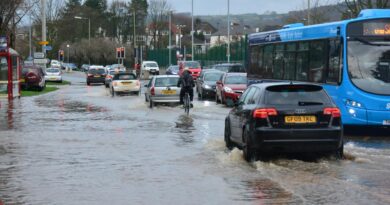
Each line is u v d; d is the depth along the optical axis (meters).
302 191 11.88
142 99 43.81
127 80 48.34
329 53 22.30
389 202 10.92
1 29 48.38
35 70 57.44
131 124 25.94
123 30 151.25
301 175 13.60
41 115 30.88
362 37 21.28
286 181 12.90
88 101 42.41
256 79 31.38
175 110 33.62
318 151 15.33
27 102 41.47
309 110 15.08
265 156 16.20
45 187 12.58
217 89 39.06
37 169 14.82
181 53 113.56
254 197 11.36
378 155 16.70
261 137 14.94
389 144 19.38
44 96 49.22
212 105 37.41
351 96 21.12
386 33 21.28
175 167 14.94
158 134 22.16
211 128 24.06
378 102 20.94
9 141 20.34
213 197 11.42
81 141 20.27
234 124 17.38
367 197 11.34
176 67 77.12
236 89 36.06
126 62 125.38
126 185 12.73
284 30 27.16
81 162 15.87
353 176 13.51
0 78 44.34
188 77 31.88
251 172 14.03
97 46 130.88
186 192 11.92
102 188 12.43
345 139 20.78
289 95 15.38
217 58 90.44
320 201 11.01
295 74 25.59
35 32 116.31
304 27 24.73
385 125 21.03
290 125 15.01
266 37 29.80
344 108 21.23
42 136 21.77
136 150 18.02
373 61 21.20
